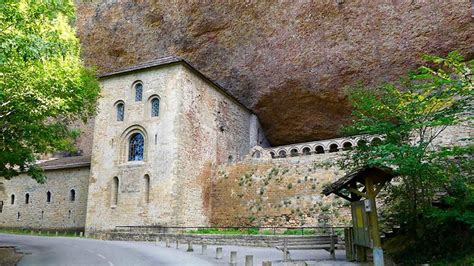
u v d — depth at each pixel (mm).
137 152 23359
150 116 23203
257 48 25406
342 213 19172
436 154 10516
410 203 11938
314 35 23359
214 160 25250
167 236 18781
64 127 15516
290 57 24969
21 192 30828
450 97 11078
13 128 13766
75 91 13203
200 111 24234
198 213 22703
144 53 28109
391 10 20688
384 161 10297
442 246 10578
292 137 30906
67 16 12000
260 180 22703
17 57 10016
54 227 28375
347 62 23547
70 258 12781
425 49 20875
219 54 26484
